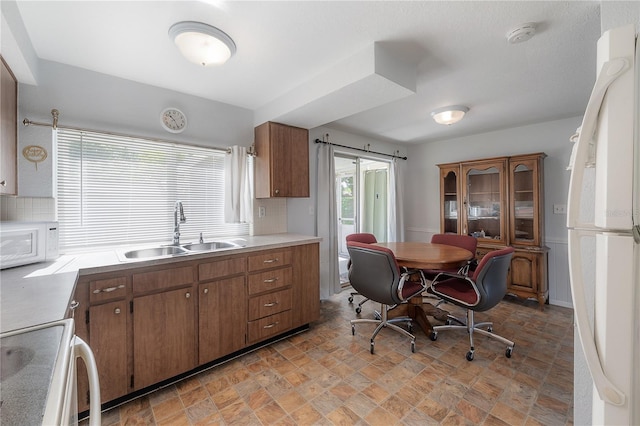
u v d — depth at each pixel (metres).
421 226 4.78
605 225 0.66
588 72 2.15
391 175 4.69
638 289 0.64
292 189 2.93
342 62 1.97
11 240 1.50
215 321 2.08
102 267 1.62
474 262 2.94
